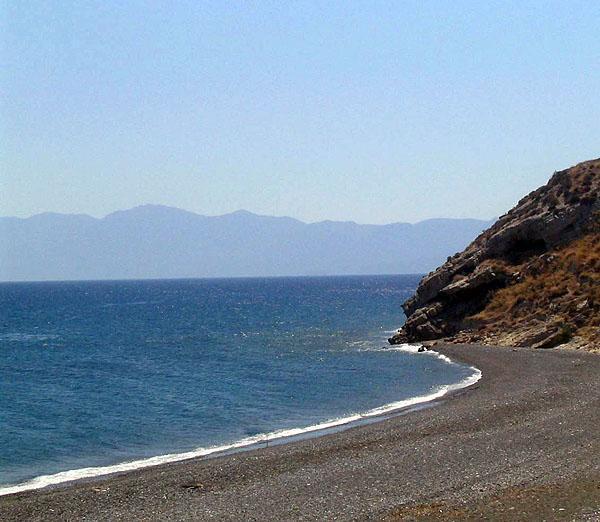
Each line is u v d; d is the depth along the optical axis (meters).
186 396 52.47
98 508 23.38
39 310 189.88
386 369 62.97
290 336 102.94
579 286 73.31
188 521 21.20
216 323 134.25
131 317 157.75
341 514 20.81
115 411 46.97
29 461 33.72
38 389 57.91
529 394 41.88
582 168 89.12
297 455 30.20
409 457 28.05
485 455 27.34
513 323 74.75
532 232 83.69
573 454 26.20
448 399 44.19
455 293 82.94
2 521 22.47
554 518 18.84
